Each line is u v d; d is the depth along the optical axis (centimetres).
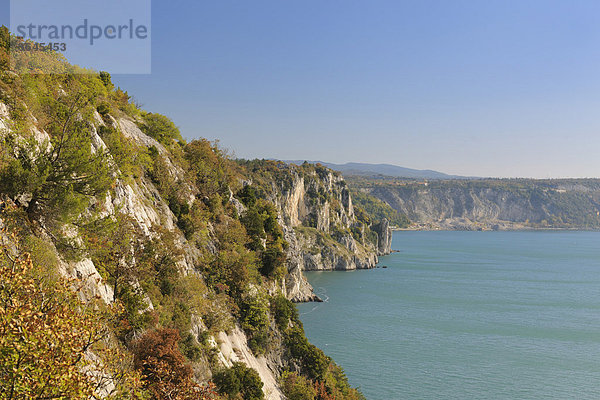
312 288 18712
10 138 3005
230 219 8744
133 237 4644
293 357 7769
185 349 4703
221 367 5262
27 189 2883
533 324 13888
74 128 3734
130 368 3050
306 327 13188
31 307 1759
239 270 7281
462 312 15362
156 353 3559
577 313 15400
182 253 5512
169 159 7575
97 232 3675
